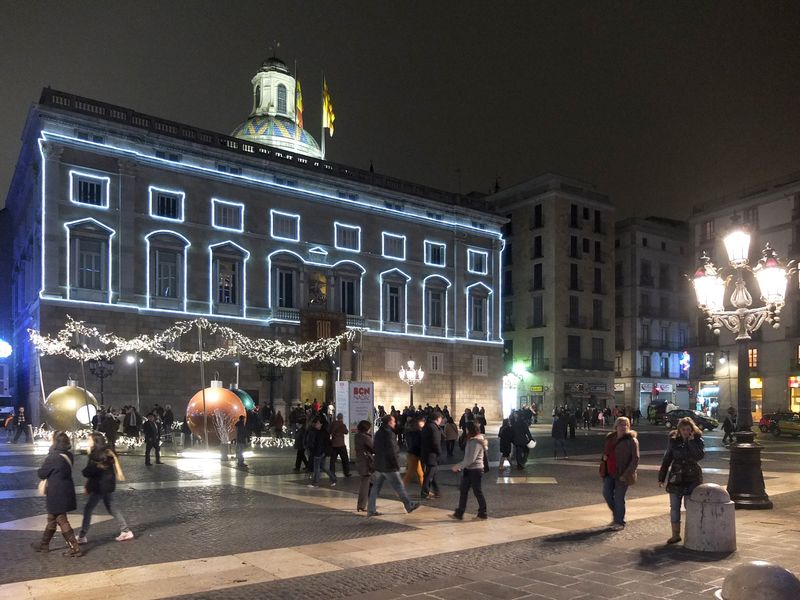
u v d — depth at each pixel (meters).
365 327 50.41
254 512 13.25
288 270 47.28
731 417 36.88
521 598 7.48
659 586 7.91
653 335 74.31
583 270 67.94
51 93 38.19
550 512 13.20
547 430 48.03
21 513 13.20
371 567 8.91
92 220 38.59
